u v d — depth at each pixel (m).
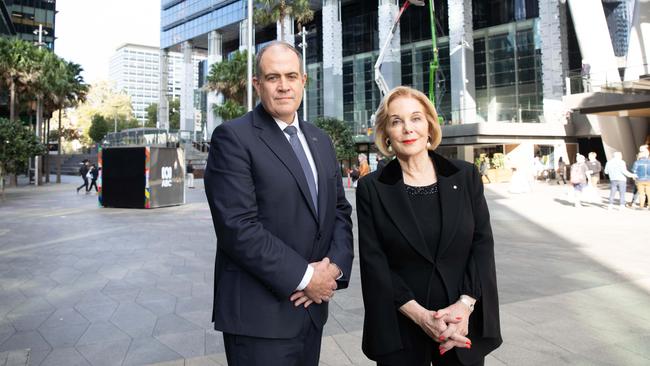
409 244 1.83
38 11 58.34
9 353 3.31
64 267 6.25
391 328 1.81
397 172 1.98
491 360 3.08
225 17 54.44
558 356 3.13
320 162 1.96
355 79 45.28
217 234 1.72
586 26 22.58
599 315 3.99
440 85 39.75
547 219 10.89
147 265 6.36
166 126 66.38
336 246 1.93
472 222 1.91
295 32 51.91
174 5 63.47
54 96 30.28
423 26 41.16
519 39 36.53
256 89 1.93
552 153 29.34
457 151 29.20
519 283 5.17
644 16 21.16
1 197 19.95
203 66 69.31
